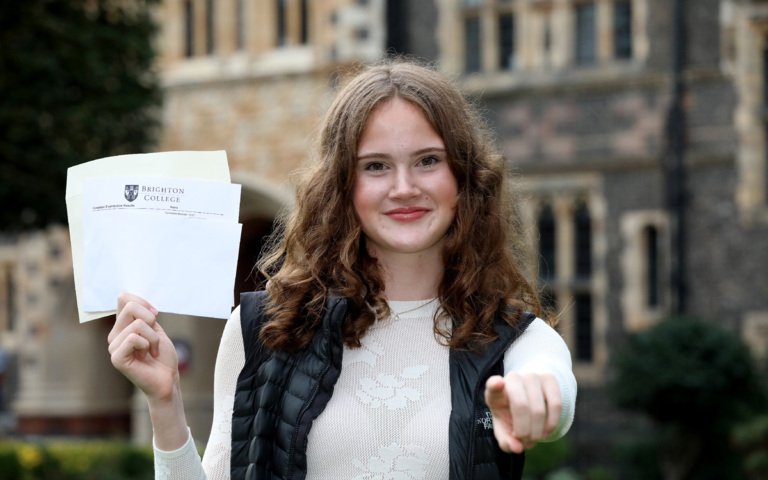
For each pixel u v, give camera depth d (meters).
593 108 15.09
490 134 3.15
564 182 15.21
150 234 2.70
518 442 2.14
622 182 14.95
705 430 13.34
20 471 11.42
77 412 17.52
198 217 2.72
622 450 14.02
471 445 2.50
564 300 15.29
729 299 14.45
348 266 2.69
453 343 2.61
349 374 2.65
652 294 15.00
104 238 2.70
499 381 2.15
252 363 2.68
